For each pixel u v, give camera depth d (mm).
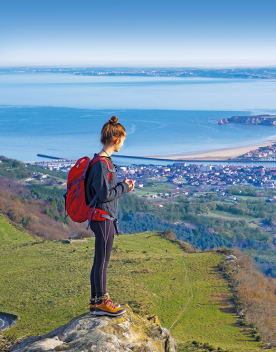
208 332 40344
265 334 40438
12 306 44625
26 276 57781
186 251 83250
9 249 77438
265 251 130625
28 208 125688
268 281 63219
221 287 54688
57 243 81562
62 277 56656
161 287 53125
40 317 41125
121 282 53438
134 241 87938
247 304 48562
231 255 71250
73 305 44594
